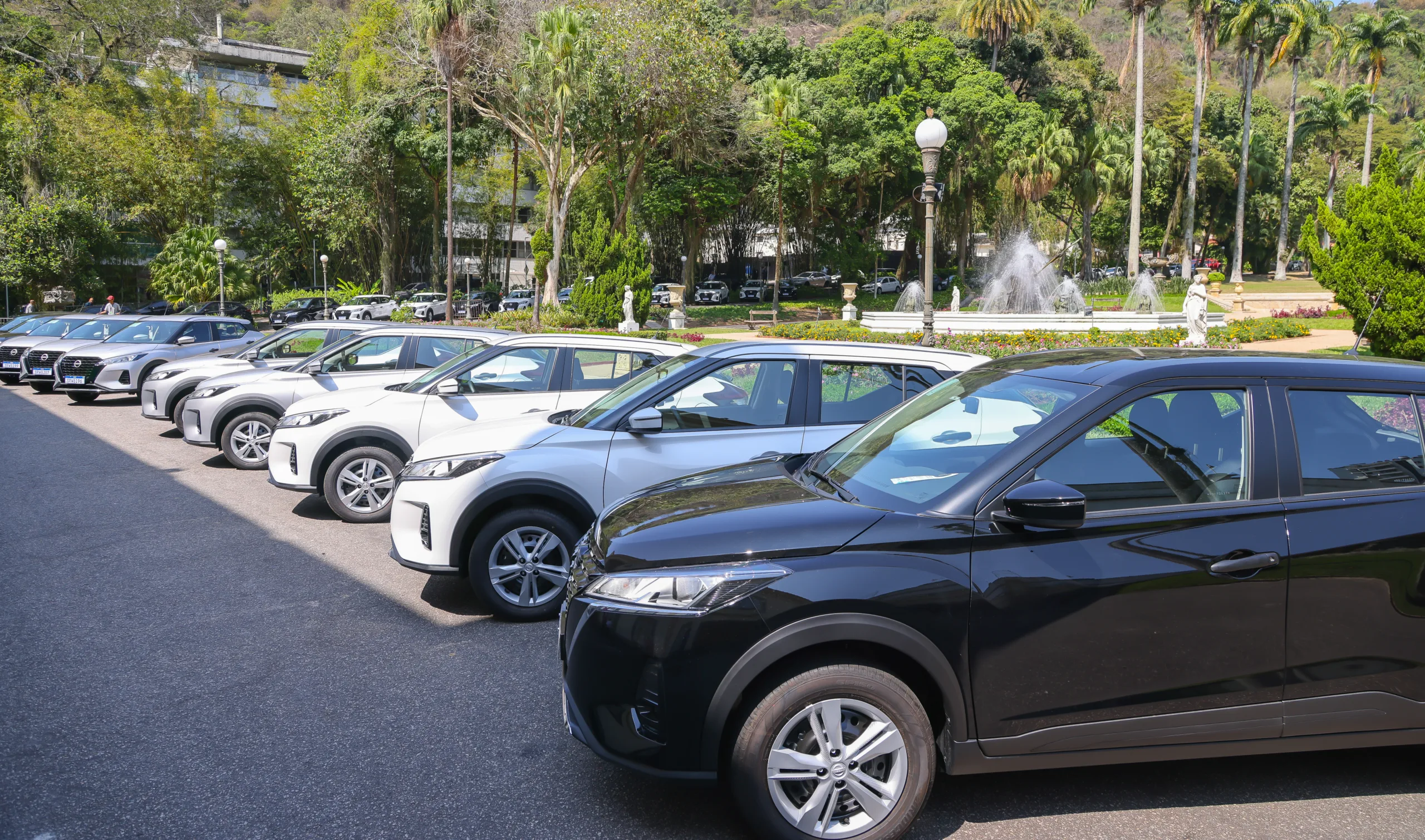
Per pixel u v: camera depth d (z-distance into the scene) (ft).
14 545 22.82
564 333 25.14
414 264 217.77
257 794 10.90
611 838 9.95
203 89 166.30
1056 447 10.02
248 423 32.81
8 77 145.28
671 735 9.27
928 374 18.04
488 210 211.41
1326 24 173.27
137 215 151.02
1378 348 39.86
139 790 11.02
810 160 154.61
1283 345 74.49
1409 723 10.02
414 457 18.12
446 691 14.03
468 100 125.29
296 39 275.39
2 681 14.42
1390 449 10.50
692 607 9.28
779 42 169.99
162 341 52.29
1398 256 38.52
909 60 168.35
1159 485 10.02
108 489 29.58
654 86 112.68
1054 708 9.60
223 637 16.44
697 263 190.19
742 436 17.33
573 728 10.00
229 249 169.48
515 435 17.75
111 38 160.97
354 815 10.43
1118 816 10.37
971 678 9.43
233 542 23.17
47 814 10.44
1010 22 176.45
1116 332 71.87
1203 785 11.10
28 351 56.34
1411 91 327.06
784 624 9.11
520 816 10.40
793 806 9.47
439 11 107.34
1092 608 9.52
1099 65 219.61
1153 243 233.76
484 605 18.39
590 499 17.17
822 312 153.07
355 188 155.22
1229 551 9.70
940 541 9.51
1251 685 9.78
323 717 13.12
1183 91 225.76
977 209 200.85
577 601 10.14
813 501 10.43
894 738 9.39
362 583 19.79
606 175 154.92
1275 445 10.23
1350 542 9.87
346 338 36.65
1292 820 10.27
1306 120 199.93
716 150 138.21
